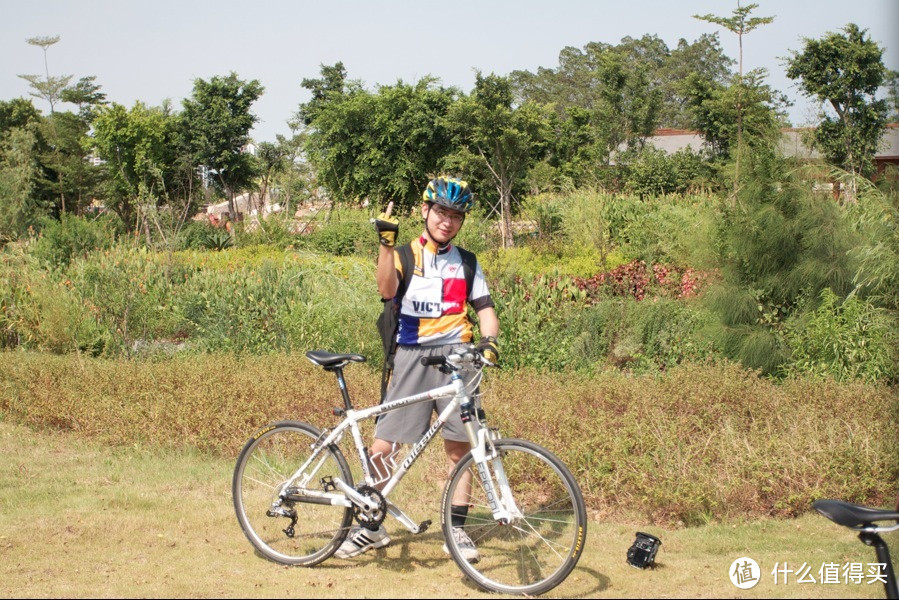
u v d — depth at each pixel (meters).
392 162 26.41
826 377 7.97
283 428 4.69
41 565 4.47
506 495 4.16
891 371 8.10
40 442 7.16
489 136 21.45
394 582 4.21
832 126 17.47
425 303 4.45
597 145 31.80
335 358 4.53
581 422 6.44
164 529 5.08
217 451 6.83
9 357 9.52
